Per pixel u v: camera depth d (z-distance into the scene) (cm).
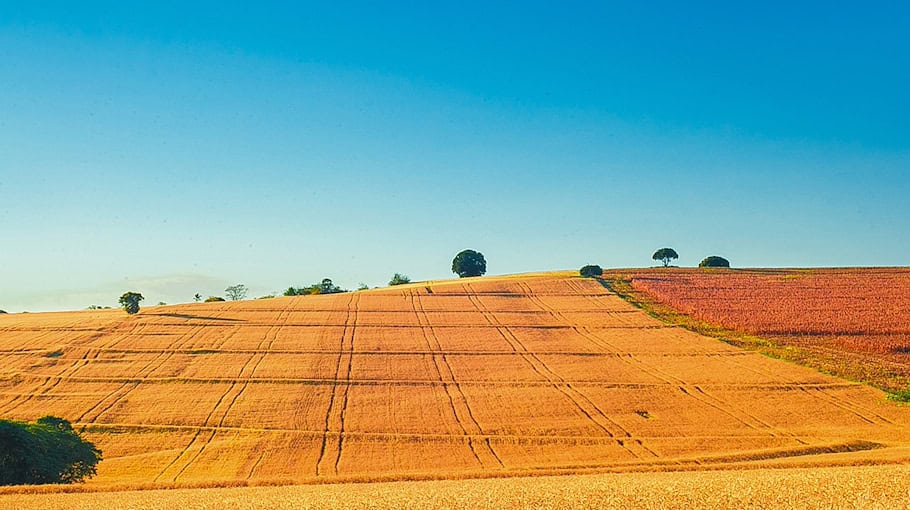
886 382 5944
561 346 7475
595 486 2625
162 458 4594
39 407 5653
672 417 5262
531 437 4891
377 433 5034
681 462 4100
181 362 6831
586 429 5034
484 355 7144
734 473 3064
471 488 2723
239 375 6450
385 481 3622
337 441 4891
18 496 2842
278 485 3509
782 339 7544
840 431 4797
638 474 3484
